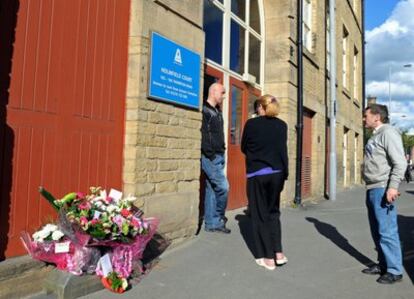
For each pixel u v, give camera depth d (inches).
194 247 214.5
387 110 185.5
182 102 217.6
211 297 156.6
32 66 152.8
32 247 146.3
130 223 160.2
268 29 375.9
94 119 177.3
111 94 185.6
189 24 225.1
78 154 170.4
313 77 464.4
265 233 192.4
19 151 148.6
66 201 154.6
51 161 159.5
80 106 171.5
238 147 323.9
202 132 242.8
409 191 666.8
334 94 464.1
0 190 142.8
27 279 145.3
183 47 219.5
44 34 156.9
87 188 173.9
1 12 142.8
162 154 205.0
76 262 149.5
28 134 151.6
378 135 180.9
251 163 194.4
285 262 198.2
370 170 183.0
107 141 183.3
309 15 472.1
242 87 331.9
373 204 181.6
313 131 477.7
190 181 225.8
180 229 218.1
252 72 356.2
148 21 196.2
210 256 203.0
